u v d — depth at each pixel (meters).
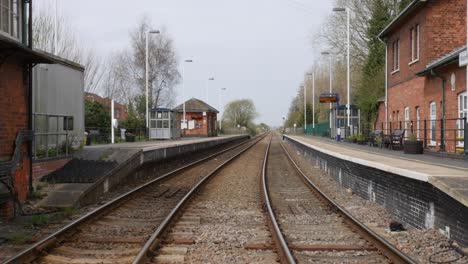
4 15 11.65
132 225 10.45
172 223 10.40
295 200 14.82
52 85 15.96
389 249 7.77
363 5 47.47
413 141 20.55
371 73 42.78
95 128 41.41
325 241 9.00
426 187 9.34
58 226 10.07
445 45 23.03
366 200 14.31
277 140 82.06
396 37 29.28
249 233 9.70
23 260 7.19
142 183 18.61
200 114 76.62
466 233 7.74
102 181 14.53
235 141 66.56
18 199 11.63
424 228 9.54
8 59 11.44
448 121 20.50
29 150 12.56
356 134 38.00
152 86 66.25
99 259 7.54
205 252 8.13
